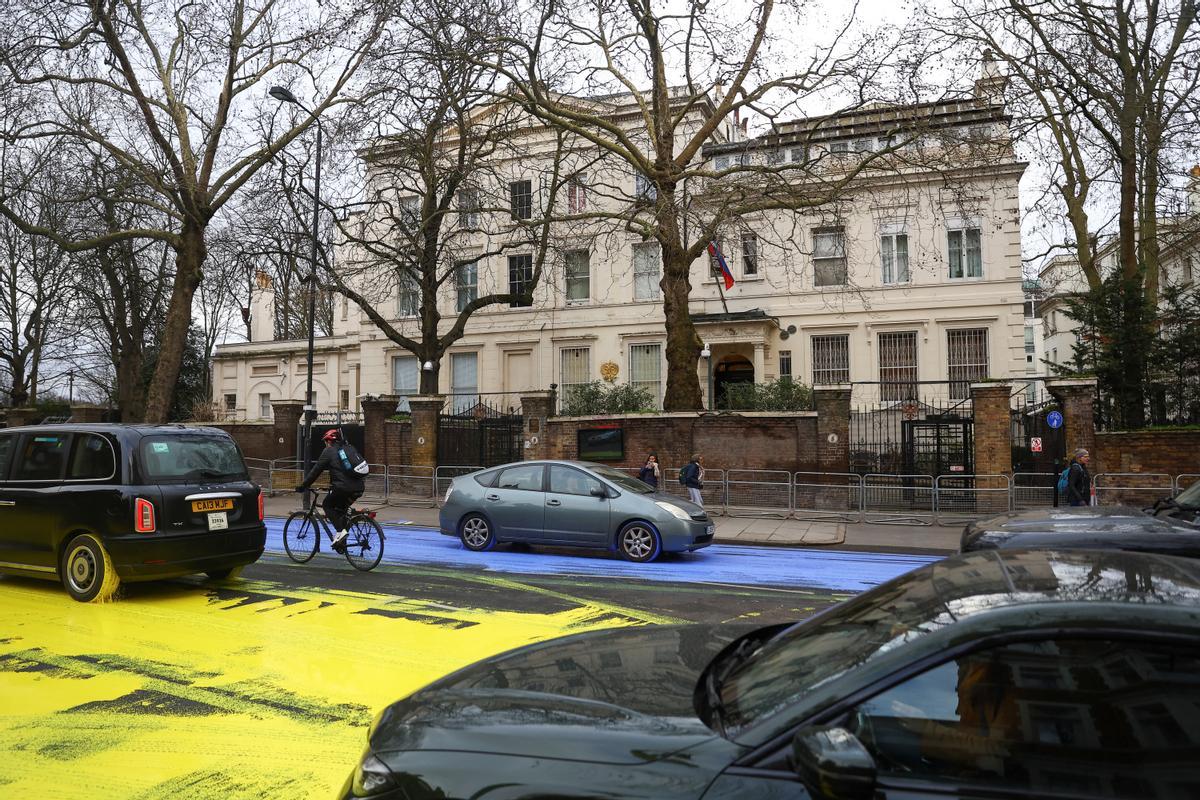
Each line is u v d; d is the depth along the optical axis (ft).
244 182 75.00
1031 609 7.06
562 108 66.95
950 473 62.85
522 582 31.32
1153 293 70.59
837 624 8.78
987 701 6.74
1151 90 64.08
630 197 69.62
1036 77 64.13
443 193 83.71
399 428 77.36
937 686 6.88
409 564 35.76
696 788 6.59
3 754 13.98
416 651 20.66
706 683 8.73
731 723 7.43
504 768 7.16
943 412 67.10
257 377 128.98
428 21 55.67
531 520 38.96
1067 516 23.93
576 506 38.24
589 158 96.02
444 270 106.63
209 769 13.37
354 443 79.97
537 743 7.36
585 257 101.45
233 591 28.45
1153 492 55.77
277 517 59.57
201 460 27.94
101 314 111.24
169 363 73.20
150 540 25.57
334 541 33.88
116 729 15.16
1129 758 6.37
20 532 27.37
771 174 66.23
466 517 40.63
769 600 28.35
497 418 73.67
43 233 68.49
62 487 26.61
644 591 29.78
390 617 24.56
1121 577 7.88
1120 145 66.69
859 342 89.51
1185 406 61.52
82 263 96.17
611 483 38.42
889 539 48.08
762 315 86.79
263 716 15.88
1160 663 6.57
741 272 94.12
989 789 6.36
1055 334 156.76
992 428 59.93
